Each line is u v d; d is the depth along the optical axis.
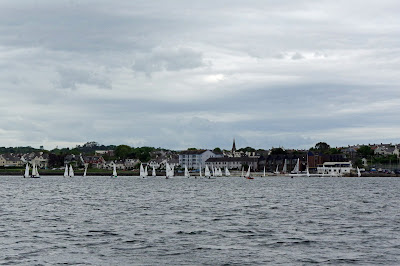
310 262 41.00
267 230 57.16
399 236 53.00
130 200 105.31
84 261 41.19
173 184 198.50
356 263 40.66
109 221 65.38
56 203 96.44
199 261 41.44
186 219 67.81
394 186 178.50
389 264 40.25
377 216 71.94
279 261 41.38
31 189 153.62
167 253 44.34
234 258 42.44
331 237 52.28
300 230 57.22
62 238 51.44
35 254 43.59
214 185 188.50
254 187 170.88
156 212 77.75
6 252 44.28
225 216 71.69
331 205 91.88
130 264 40.38
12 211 79.31
